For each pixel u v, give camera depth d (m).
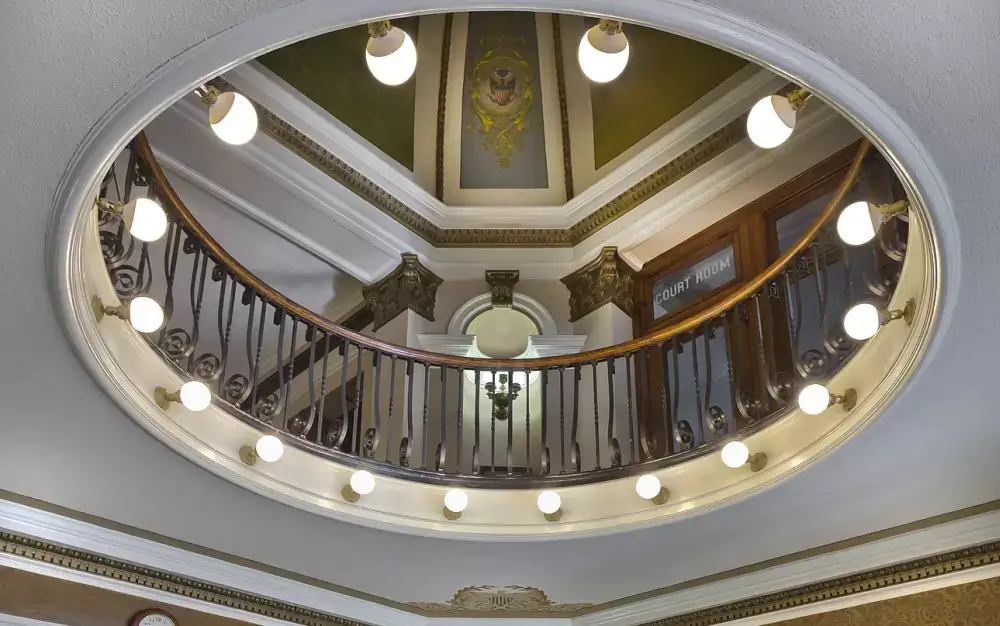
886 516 5.16
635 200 8.13
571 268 8.59
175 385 4.70
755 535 5.45
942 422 4.30
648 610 6.40
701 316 5.88
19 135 3.05
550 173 8.70
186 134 6.69
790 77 2.90
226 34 2.74
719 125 7.50
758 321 5.46
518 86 8.60
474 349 8.29
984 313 3.63
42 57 2.78
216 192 7.23
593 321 8.20
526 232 8.61
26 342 3.94
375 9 2.68
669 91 7.89
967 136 2.98
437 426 7.79
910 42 2.69
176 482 4.95
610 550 5.71
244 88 7.01
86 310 3.88
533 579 6.17
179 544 5.58
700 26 2.74
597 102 8.42
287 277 8.42
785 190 7.38
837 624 5.42
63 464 4.78
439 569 6.01
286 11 2.67
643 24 2.76
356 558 5.86
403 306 8.16
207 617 5.70
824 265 5.11
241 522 5.39
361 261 8.23
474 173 8.69
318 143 7.50
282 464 5.18
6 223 3.37
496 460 7.79
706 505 5.15
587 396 7.80
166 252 4.97
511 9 2.70
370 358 8.35
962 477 4.74
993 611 4.79
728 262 7.74
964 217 3.26
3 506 4.89
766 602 5.81
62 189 3.25
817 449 4.65
